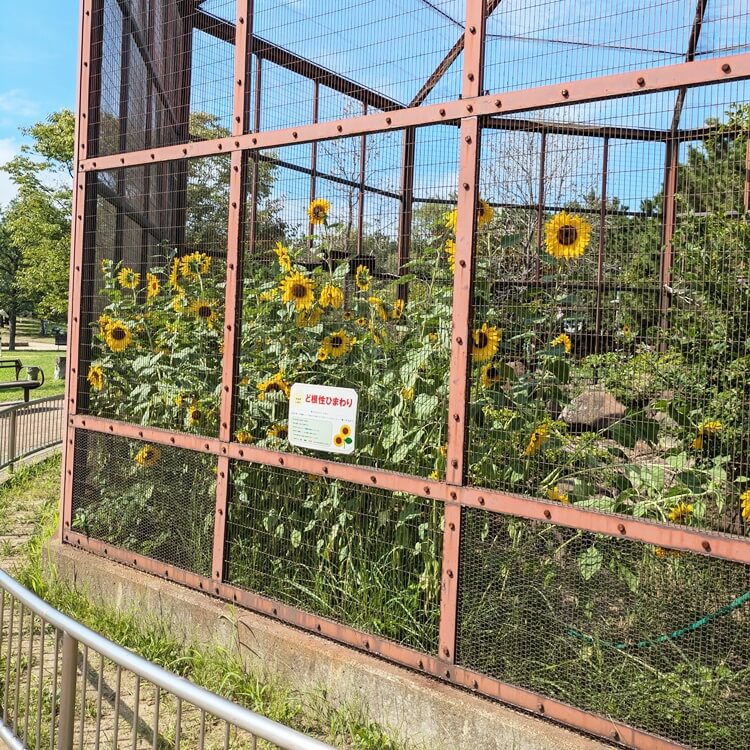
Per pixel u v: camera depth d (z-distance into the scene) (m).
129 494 4.68
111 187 5.07
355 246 6.10
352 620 3.65
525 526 3.20
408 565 3.65
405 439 3.69
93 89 4.89
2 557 5.62
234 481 4.12
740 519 3.27
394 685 3.28
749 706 2.76
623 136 3.75
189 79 5.80
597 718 2.88
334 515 3.88
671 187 3.91
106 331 4.86
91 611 4.44
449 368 3.54
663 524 2.71
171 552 4.48
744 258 3.82
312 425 3.84
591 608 3.07
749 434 3.39
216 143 4.20
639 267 3.94
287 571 4.03
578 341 3.74
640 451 3.52
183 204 5.72
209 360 4.78
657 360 3.63
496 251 3.69
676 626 2.94
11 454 8.26
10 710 3.45
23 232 30.42
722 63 2.65
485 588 3.24
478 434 3.44
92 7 4.87
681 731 2.80
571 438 3.49
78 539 4.93
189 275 5.18
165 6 5.71
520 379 3.53
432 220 3.87
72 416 5.00
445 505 3.27
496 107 3.16
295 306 4.13
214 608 4.00
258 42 4.24
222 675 3.74
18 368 21.22
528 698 3.04
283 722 3.40
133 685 3.78
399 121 3.47
